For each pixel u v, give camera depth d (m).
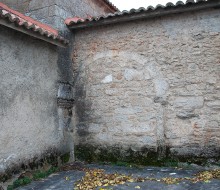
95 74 6.23
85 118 6.29
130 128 5.85
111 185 4.43
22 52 4.96
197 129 5.34
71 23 6.20
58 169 5.60
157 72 5.67
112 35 6.08
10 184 4.50
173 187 4.25
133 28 5.89
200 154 5.30
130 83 5.88
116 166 5.73
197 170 5.18
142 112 5.76
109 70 6.09
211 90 5.27
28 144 4.99
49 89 5.64
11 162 4.57
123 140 5.91
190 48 5.45
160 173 5.05
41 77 5.43
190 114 5.39
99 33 6.22
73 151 6.31
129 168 5.52
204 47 5.35
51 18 6.12
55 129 5.77
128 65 5.91
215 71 5.26
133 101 5.85
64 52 6.18
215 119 5.23
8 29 4.66
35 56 5.29
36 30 4.84
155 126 5.65
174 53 5.56
